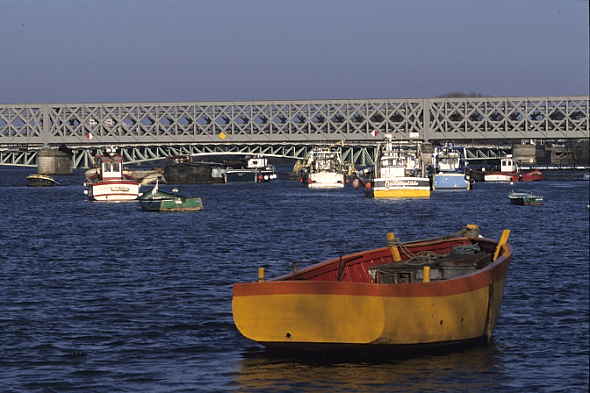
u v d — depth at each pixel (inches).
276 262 2448.3
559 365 1218.6
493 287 1291.8
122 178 6663.4
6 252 2768.2
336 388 1109.7
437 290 1189.7
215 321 1515.7
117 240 3206.2
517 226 3991.1
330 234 3511.3
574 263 2342.5
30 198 7199.8
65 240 3235.7
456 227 3978.8
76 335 1421.0
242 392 1103.0
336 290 1141.1
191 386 1132.5
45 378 1180.5
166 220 4404.5
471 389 1108.5
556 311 1600.6
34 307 1667.1
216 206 5816.9
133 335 1418.6
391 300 1143.0
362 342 1148.5
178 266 2329.0
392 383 1127.0
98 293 1831.9
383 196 6692.9
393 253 1465.3
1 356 1290.6
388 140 7071.9
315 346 1166.3
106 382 1159.6
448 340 1230.3
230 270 2241.6
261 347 1322.6
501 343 1337.4
